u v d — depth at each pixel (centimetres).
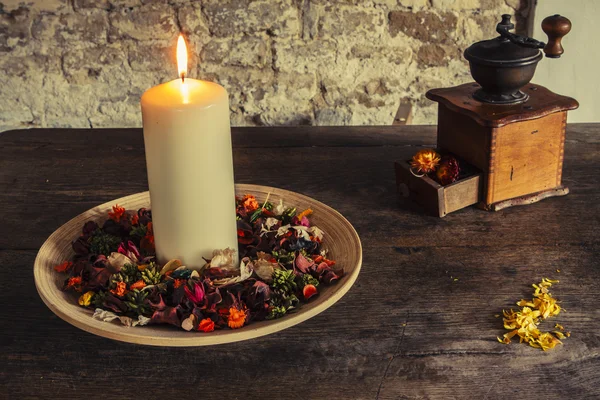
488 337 100
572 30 160
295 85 167
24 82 166
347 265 104
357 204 122
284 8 160
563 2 158
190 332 96
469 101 120
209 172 99
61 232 110
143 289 99
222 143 99
